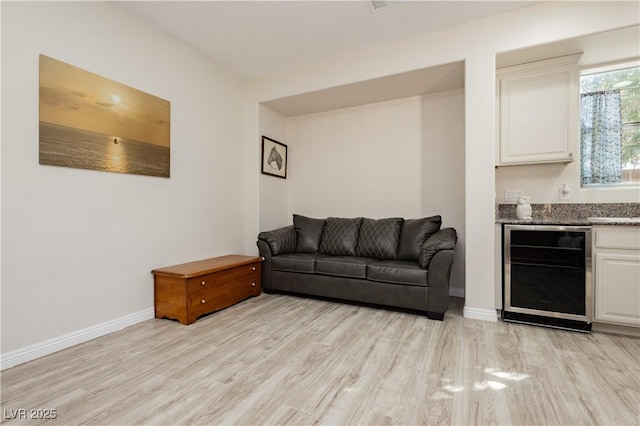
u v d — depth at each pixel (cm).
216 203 339
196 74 312
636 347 203
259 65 345
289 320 260
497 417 135
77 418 136
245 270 315
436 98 353
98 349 205
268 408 143
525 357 190
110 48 234
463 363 183
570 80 256
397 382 164
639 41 236
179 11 246
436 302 258
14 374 173
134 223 252
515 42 247
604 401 145
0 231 178
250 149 381
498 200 310
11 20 182
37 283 193
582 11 228
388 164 380
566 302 233
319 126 420
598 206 274
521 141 271
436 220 319
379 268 281
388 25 268
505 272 252
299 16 254
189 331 236
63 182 206
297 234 373
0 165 178
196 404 146
